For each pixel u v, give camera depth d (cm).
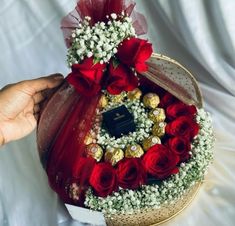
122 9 63
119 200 64
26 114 74
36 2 90
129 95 74
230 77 87
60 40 93
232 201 75
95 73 60
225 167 79
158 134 70
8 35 93
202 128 71
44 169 75
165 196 65
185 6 81
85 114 67
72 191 66
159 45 92
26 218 76
